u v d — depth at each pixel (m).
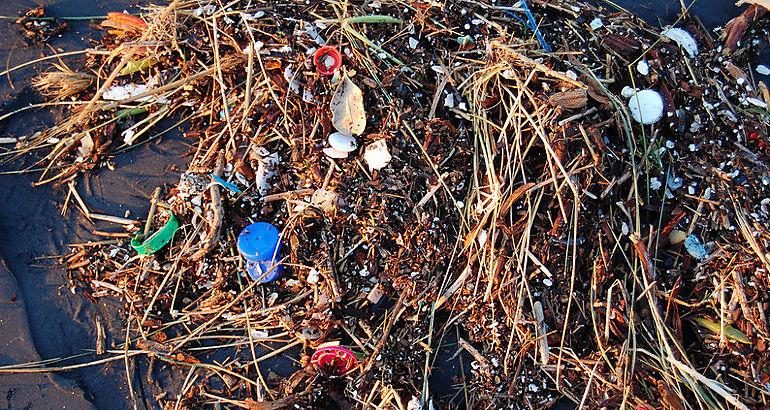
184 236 0.76
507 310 0.73
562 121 0.74
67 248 0.77
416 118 0.77
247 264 0.75
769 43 0.89
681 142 0.78
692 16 0.91
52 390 0.72
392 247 0.75
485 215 0.73
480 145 0.77
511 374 0.74
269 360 0.74
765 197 0.76
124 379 0.73
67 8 0.88
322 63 0.77
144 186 0.79
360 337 0.74
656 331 0.74
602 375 0.73
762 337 0.73
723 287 0.74
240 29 0.80
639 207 0.77
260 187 0.76
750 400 0.72
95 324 0.75
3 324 0.74
